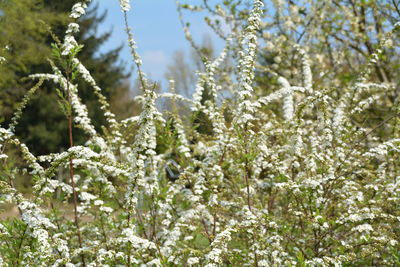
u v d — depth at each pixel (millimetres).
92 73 25438
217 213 5840
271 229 5062
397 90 10883
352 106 7418
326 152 6301
